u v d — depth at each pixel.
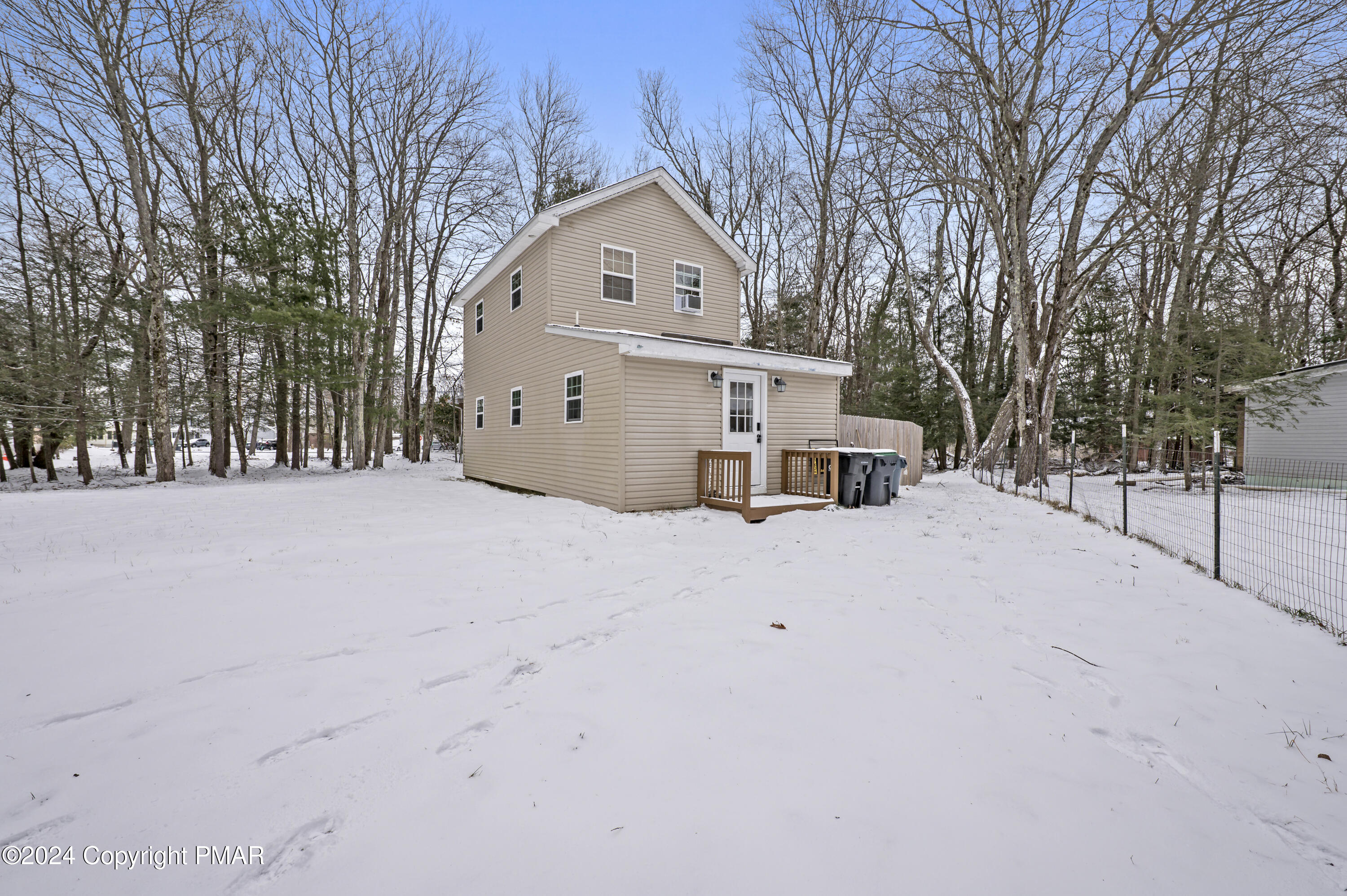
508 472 14.16
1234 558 6.36
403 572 5.48
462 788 2.26
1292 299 21.19
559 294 11.88
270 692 3.06
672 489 9.87
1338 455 13.95
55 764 2.41
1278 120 13.06
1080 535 7.65
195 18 16.14
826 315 27.59
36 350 15.57
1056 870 1.85
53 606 4.38
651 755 2.47
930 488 14.71
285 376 17.94
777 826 2.03
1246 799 2.24
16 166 16.25
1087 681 3.28
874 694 3.07
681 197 13.57
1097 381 22.72
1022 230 14.77
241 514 8.90
